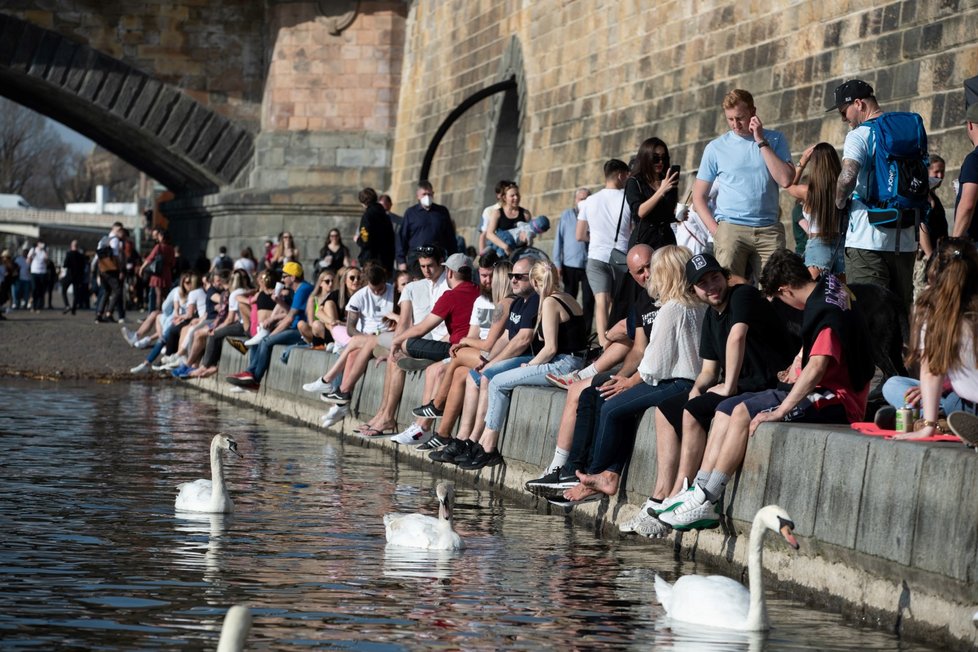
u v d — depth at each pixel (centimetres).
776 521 1277
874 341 1695
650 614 1342
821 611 1404
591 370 1967
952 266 1336
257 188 7362
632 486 1828
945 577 1247
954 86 2769
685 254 1802
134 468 2319
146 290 7925
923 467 1288
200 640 1173
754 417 1572
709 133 3894
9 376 4419
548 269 2214
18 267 8262
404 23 7275
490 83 5897
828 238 1941
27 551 1553
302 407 3338
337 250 5016
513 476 2188
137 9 7450
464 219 6131
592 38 4822
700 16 4006
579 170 4853
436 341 2636
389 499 2075
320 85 7319
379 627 1249
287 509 1933
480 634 1235
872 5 3112
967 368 1335
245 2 7506
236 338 4059
